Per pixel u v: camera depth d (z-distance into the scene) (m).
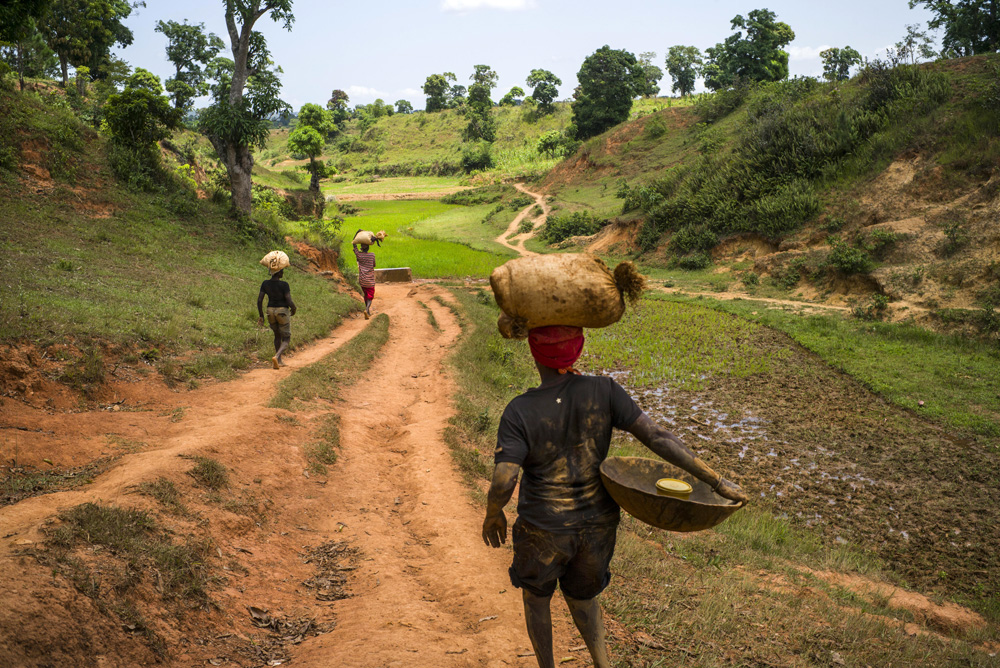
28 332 8.08
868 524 10.12
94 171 23.25
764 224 38.19
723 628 4.50
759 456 12.82
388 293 31.31
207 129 27.88
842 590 6.89
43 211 18.59
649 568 5.68
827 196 36.97
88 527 3.96
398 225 76.81
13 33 18.47
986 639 6.53
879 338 22.62
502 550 5.41
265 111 28.62
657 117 82.81
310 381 10.41
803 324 24.94
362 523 5.91
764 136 43.56
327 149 175.62
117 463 5.67
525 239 61.84
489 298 29.77
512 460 2.56
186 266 18.55
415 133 167.88
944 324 22.98
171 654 3.32
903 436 13.88
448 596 4.52
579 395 2.69
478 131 153.75
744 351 21.42
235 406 8.46
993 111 32.56
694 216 44.34
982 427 14.12
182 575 3.92
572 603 2.87
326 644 3.67
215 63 53.69
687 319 26.66
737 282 35.19
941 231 28.19
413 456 7.99
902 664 4.61
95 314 10.04
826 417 15.13
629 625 4.25
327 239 32.44
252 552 4.81
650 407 15.95
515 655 3.64
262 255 23.95
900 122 36.94
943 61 43.09
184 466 5.54
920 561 9.05
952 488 11.39
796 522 10.08
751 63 105.62
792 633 4.75
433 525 5.86
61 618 3.05
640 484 2.79
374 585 4.64
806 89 54.72
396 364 14.09
